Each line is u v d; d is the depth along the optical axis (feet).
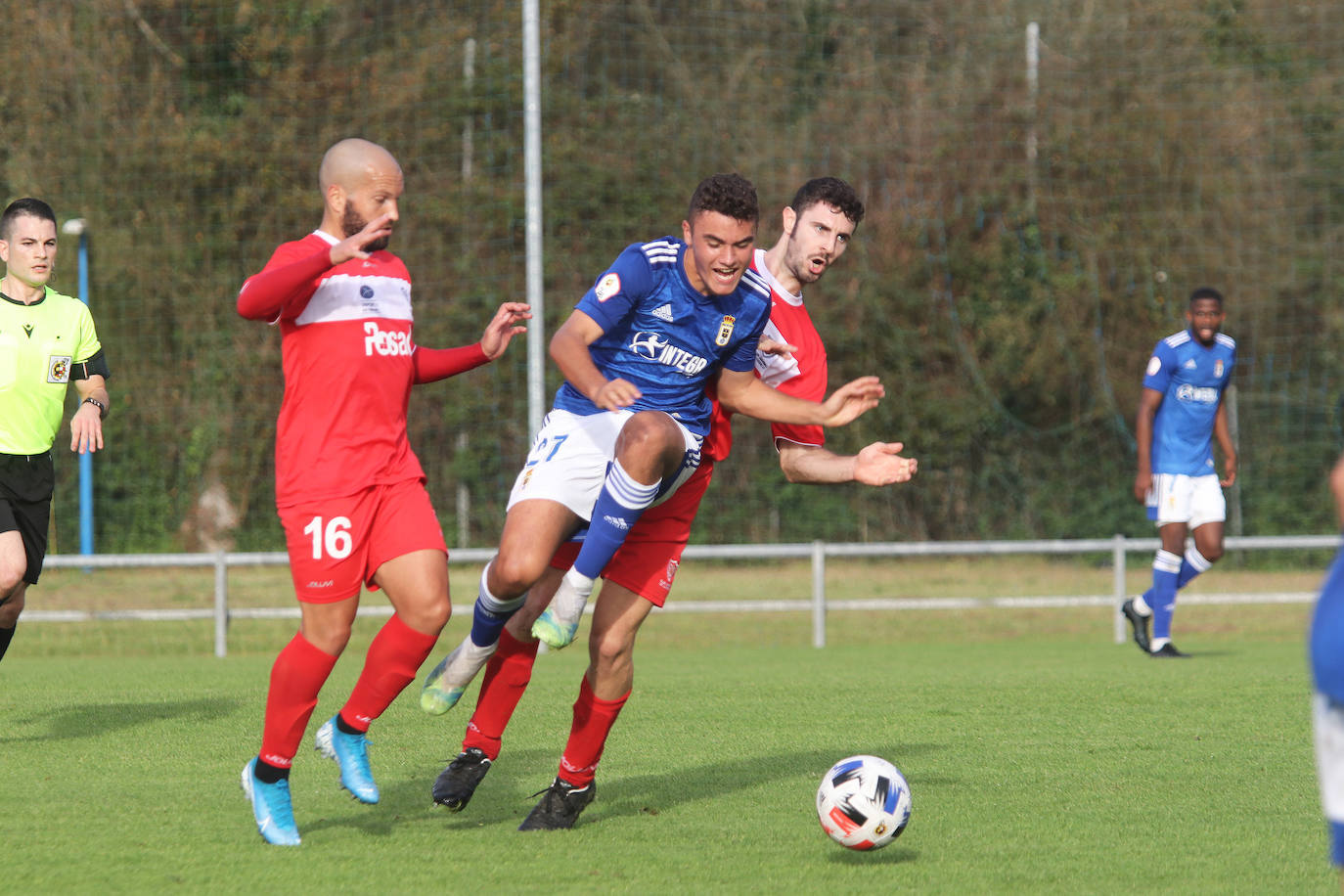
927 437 260.62
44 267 68.08
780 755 67.26
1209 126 254.06
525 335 229.45
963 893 42.04
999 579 214.48
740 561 233.35
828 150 259.39
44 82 232.32
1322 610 30.07
